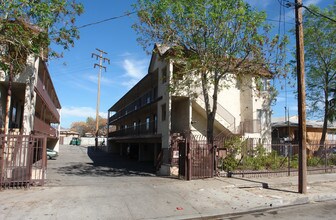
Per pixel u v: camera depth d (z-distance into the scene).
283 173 17.05
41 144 13.03
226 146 19.16
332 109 27.89
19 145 12.19
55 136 41.31
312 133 36.34
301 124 12.19
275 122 40.66
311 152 21.81
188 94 20.59
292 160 18.97
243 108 26.47
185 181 14.59
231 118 24.86
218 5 15.18
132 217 8.28
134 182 14.95
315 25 26.44
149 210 9.02
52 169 24.52
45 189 11.73
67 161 33.97
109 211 8.74
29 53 13.30
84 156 42.97
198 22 15.71
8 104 15.51
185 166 15.47
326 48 26.38
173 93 19.66
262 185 13.44
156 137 25.61
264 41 16.11
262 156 18.94
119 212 8.69
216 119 24.23
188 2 15.67
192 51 17.30
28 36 12.30
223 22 15.44
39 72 24.16
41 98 23.52
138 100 36.44
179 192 11.67
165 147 22.50
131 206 9.38
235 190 12.23
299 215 9.00
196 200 10.43
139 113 35.62
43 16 12.03
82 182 15.55
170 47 17.48
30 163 12.24
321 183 15.09
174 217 8.44
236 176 15.96
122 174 20.69
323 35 26.31
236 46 16.11
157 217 8.38
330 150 21.05
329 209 9.90
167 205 9.66
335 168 19.64
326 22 25.89
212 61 16.50
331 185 14.45
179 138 20.58
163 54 20.03
